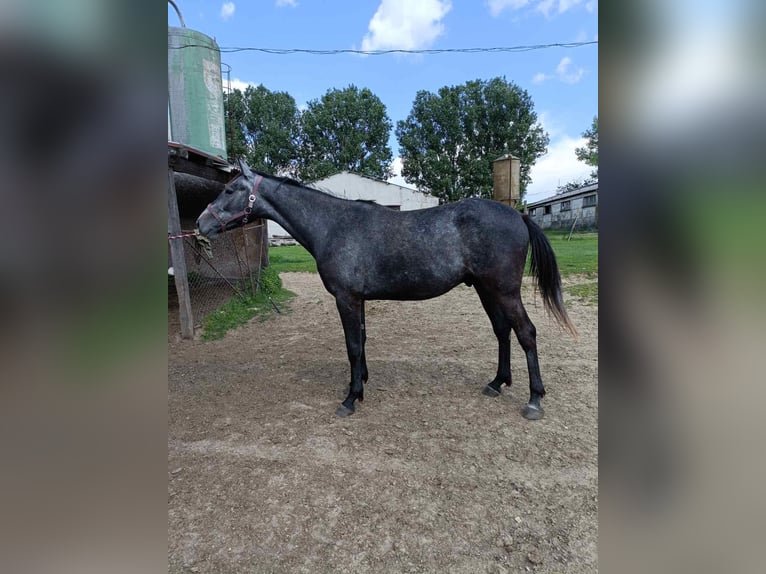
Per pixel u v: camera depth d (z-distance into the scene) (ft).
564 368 11.04
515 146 102.83
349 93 123.95
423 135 108.27
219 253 24.84
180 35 18.83
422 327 16.15
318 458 7.07
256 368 11.87
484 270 8.04
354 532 5.38
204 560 4.97
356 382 8.85
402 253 8.19
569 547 5.06
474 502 5.89
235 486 6.35
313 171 120.88
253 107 124.67
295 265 39.29
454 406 8.97
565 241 53.78
